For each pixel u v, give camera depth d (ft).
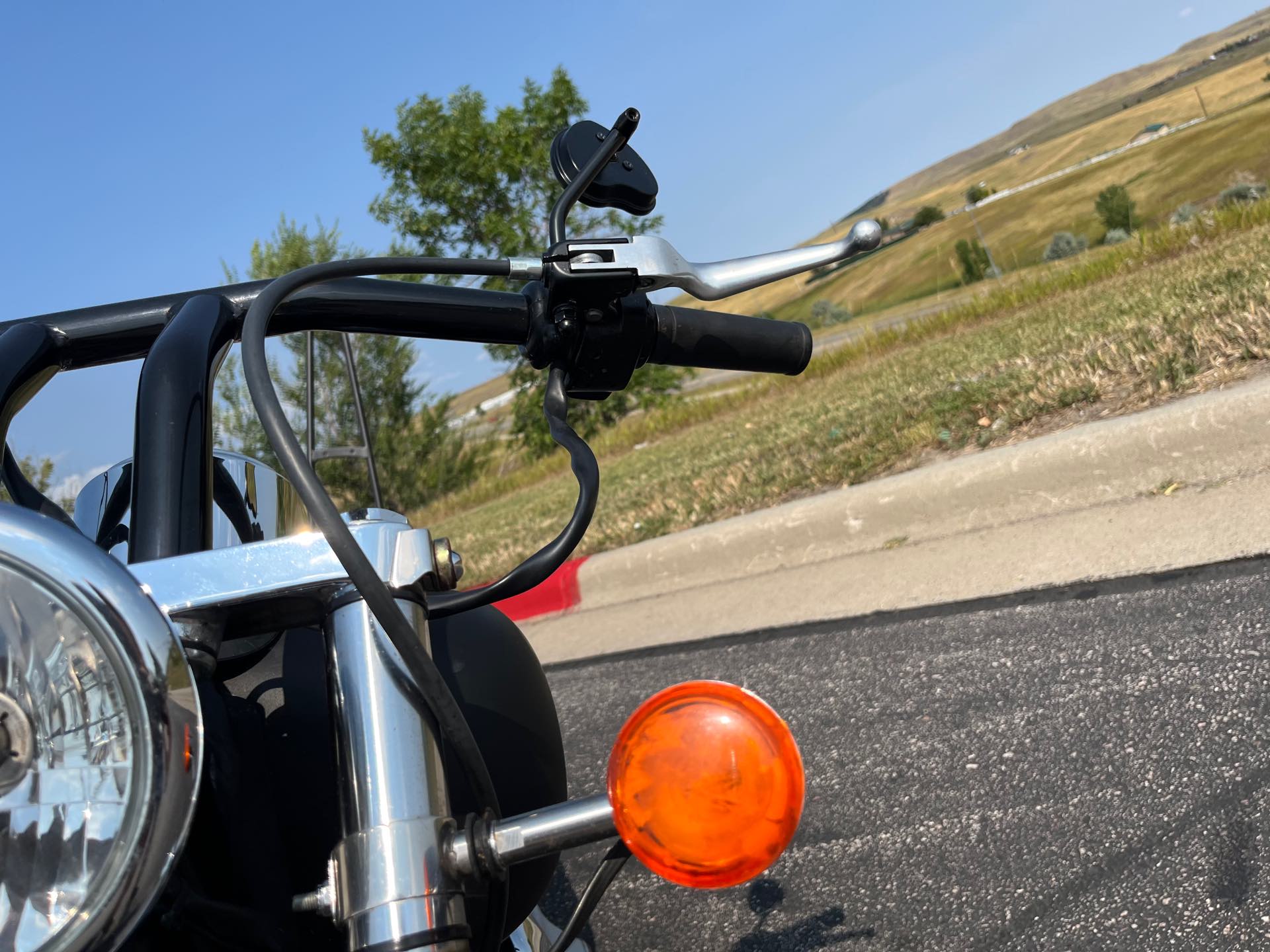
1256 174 265.34
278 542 2.82
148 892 2.22
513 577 3.11
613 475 33.35
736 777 2.33
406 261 3.44
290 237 68.28
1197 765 6.81
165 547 2.84
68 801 2.22
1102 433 11.63
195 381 3.23
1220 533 9.82
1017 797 7.11
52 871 2.21
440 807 2.57
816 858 7.18
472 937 2.97
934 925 6.18
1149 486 11.18
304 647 4.23
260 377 2.90
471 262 3.53
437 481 67.36
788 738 2.47
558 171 3.77
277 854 3.34
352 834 2.52
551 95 98.12
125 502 3.93
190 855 2.96
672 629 13.10
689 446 34.30
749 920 6.79
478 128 97.14
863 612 11.28
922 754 8.05
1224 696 7.45
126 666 2.23
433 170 96.99
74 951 2.17
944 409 17.60
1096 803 6.77
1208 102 556.92
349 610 2.74
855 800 7.72
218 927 2.90
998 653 9.28
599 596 15.66
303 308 3.80
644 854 2.40
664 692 2.52
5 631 2.27
